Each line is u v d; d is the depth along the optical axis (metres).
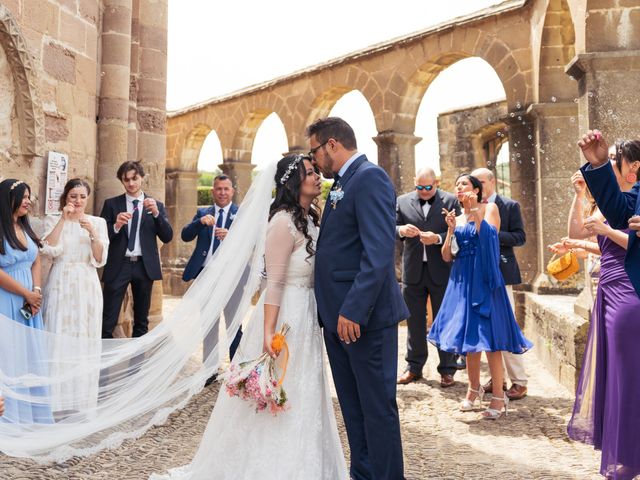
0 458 3.40
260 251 3.19
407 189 10.09
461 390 5.41
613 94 5.13
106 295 5.21
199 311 3.36
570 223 3.70
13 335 3.46
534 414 4.60
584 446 3.85
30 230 4.02
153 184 6.61
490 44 8.48
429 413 4.68
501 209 5.37
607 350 3.03
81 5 5.32
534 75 7.87
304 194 2.96
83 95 5.39
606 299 3.01
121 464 3.39
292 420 2.76
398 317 2.74
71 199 4.37
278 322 2.87
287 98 12.21
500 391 4.50
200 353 4.26
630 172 3.05
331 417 2.91
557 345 5.69
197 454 2.97
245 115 13.33
